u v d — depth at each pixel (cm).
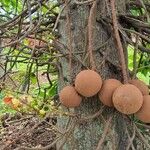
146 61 343
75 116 241
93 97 267
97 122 276
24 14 281
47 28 290
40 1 271
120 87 212
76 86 218
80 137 280
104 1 269
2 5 379
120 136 277
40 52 302
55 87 374
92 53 237
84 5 277
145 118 214
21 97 228
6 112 436
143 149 278
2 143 287
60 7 289
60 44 278
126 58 256
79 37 277
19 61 308
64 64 291
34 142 368
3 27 277
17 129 360
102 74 265
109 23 266
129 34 289
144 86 228
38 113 227
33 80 375
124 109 208
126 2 294
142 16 279
